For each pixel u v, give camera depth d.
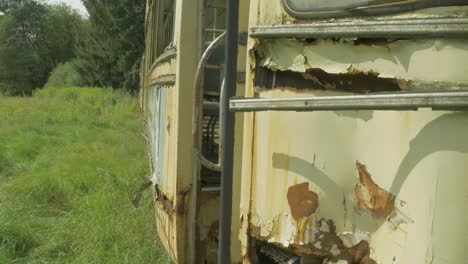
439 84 1.44
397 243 1.52
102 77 33.97
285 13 1.86
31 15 54.88
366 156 1.62
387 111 1.56
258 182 1.96
